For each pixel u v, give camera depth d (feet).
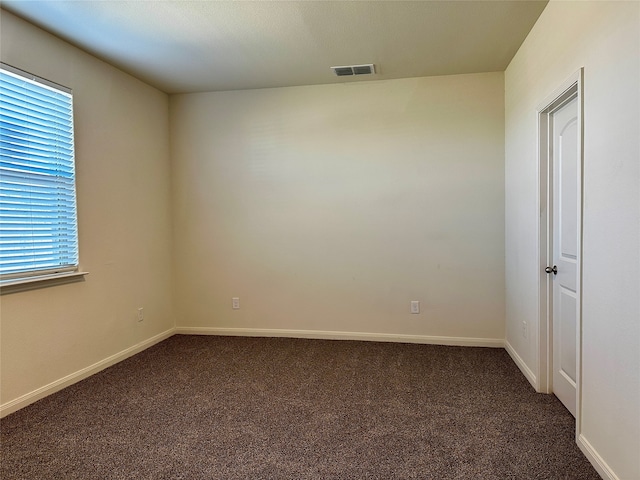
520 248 10.46
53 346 9.43
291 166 13.65
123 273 11.84
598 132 6.00
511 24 9.18
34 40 8.99
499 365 10.89
